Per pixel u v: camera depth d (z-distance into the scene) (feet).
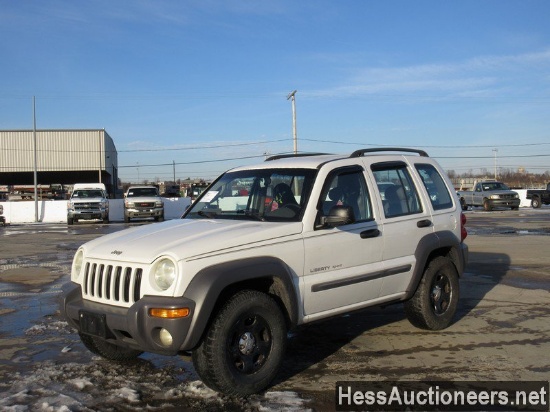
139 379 16.34
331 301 17.13
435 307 21.06
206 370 14.32
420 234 20.17
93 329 14.94
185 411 14.10
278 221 16.80
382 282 18.65
